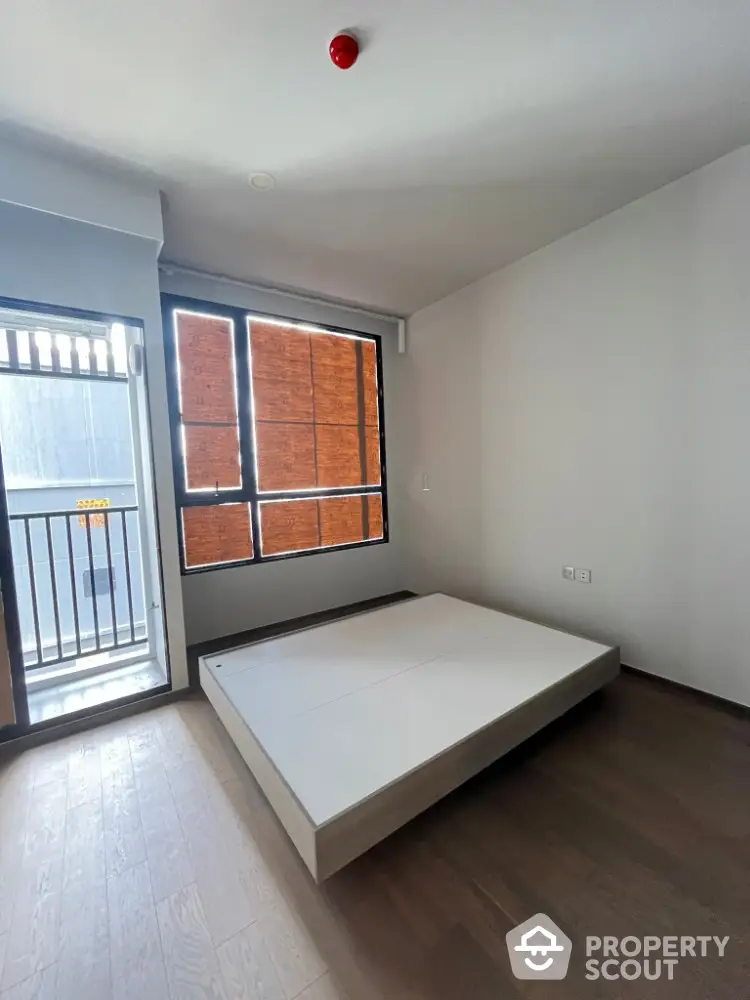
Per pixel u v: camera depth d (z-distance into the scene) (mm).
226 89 1684
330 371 4062
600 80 1705
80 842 1582
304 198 2406
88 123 1844
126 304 2363
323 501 4062
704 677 2469
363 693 2076
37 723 2213
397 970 1160
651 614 2672
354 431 4250
